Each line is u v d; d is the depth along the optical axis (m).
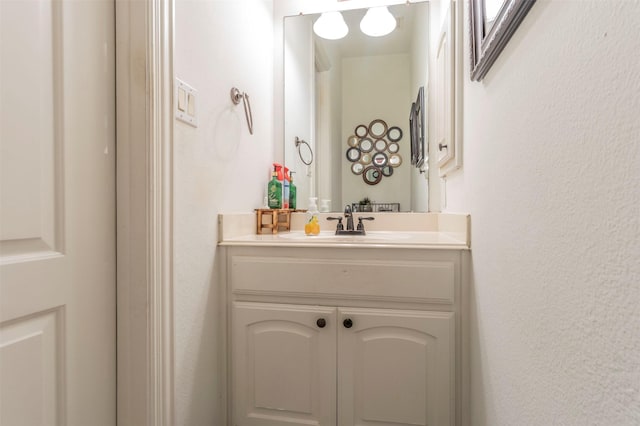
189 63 0.95
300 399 1.08
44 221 0.64
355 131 1.71
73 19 0.69
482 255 0.85
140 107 0.79
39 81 0.62
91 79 0.73
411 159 1.65
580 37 0.39
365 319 1.04
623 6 0.32
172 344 0.86
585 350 0.39
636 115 0.30
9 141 0.57
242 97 1.33
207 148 1.06
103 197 0.77
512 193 0.62
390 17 1.65
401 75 1.66
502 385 0.70
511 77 0.62
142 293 0.80
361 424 1.05
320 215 1.66
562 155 0.44
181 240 0.92
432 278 1.01
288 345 1.08
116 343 0.81
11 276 0.58
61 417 0.67
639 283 0.31
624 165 0.32
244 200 1.36
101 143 0.76
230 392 1.13
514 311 0.62
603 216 0.36
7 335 0.58
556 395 0.46
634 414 0.31
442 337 1.00
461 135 1.06
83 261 0.72
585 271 0.39
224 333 1.13
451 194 1.26
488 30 0.72
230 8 1.23
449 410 1.00
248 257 1.12
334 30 1.70
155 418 0.81
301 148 1.74
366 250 1.05
